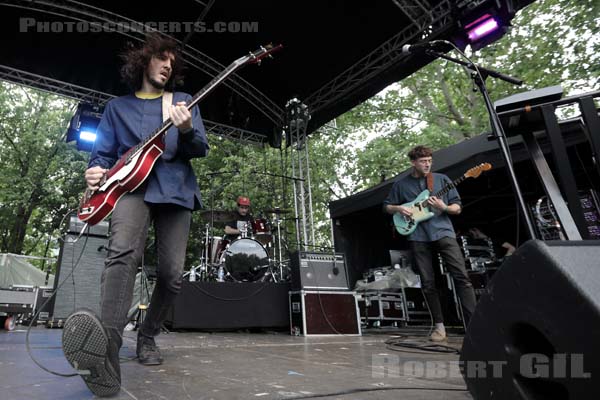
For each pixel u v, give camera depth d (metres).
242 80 6.88
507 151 1.67
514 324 0.65
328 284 4.36
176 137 1.83
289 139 7.51
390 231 7.03
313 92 7.03
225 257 5.46
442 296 6.04
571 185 1.39
